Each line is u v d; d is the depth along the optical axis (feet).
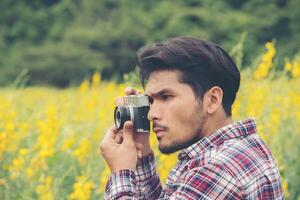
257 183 8.20
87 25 101.60
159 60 8.35
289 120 22.65
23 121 23.75
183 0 96.02
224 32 90.38
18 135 21.58
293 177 20.52
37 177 19.33
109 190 8.63
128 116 8.91
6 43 105.60
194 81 8.32
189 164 8.36
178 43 8.39
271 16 89.51
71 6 105.50
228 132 8.42
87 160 20.53
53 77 99.45
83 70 98.22
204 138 8.41
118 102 9.10
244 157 8.23
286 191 18.78
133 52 97.60
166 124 8.38
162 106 8.41
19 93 28.40
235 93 8.56
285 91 23.95
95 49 99.14
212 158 8.20
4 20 106.52
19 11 106.73
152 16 96.78
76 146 22.89
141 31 96.53
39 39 106.32
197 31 91.15
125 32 96.89
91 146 22.53
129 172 8.71
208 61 8.31
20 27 105.91
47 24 106.22
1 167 20.12
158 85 8.39
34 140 22.62
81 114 29.01
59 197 18.38
